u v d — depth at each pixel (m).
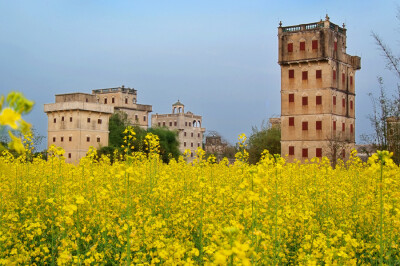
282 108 52.00
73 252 7.96
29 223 8.34
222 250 3.54
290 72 51.72
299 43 50.81
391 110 29.95
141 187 12.61
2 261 6.00
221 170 19.69
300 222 9.17
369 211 9.90
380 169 6.56
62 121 70.19
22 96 1.95
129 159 7.31
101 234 8.23
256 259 5.69
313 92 50.12
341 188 13.41
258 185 6.33
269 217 7.47
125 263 6.75
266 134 60.62
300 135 50.62
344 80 52.75
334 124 49.88
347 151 51.66
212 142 97.19
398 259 7.12
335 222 9.84
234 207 10.17
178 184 12.30
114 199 9.12
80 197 6.08
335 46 50.72
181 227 9.21
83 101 69.62
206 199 8.68
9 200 10.59
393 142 29.89
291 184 14.76
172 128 104.00
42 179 14.29
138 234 7.27
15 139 1.99
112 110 73.12
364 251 8.67
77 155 67.69
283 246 7.75
